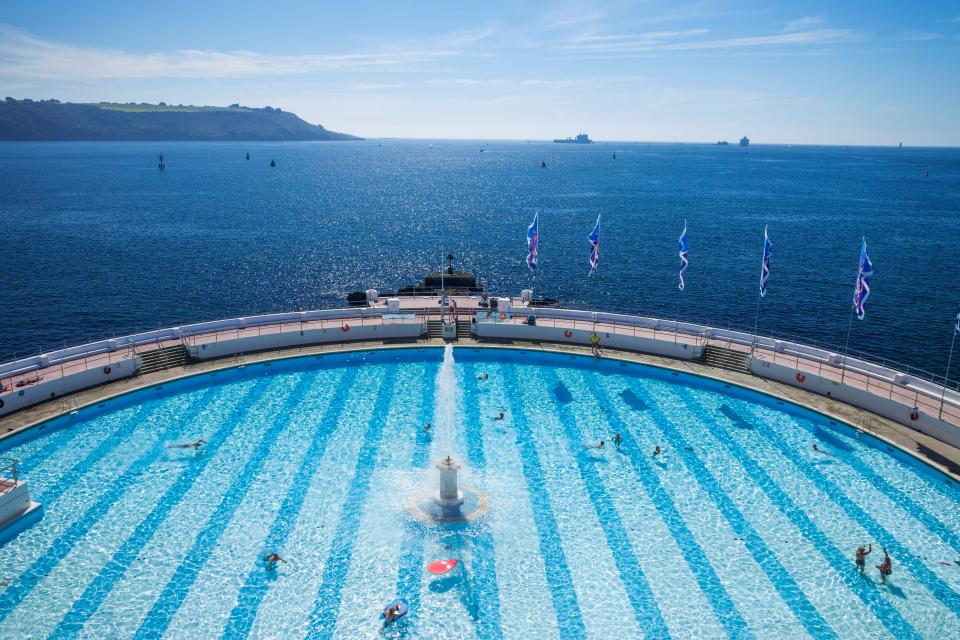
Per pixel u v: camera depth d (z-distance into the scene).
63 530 20.86
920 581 18.97
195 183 172.12
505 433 28.03
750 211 123.00
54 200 129.62
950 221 109.25
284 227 104.31
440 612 17.58
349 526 21.34
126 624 16.97
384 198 149.12
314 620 17.25
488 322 39.50
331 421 28.98
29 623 16.94
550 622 17.30
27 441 26.64
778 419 29.58
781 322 53.25
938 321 53.31
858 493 23.55
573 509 22.47
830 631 17.06
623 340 37.47
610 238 93.56
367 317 40.56
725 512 22.38
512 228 105.25
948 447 26.19
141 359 33.72
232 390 32.22
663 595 18.34
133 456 25.64
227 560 19.58
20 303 57.47
